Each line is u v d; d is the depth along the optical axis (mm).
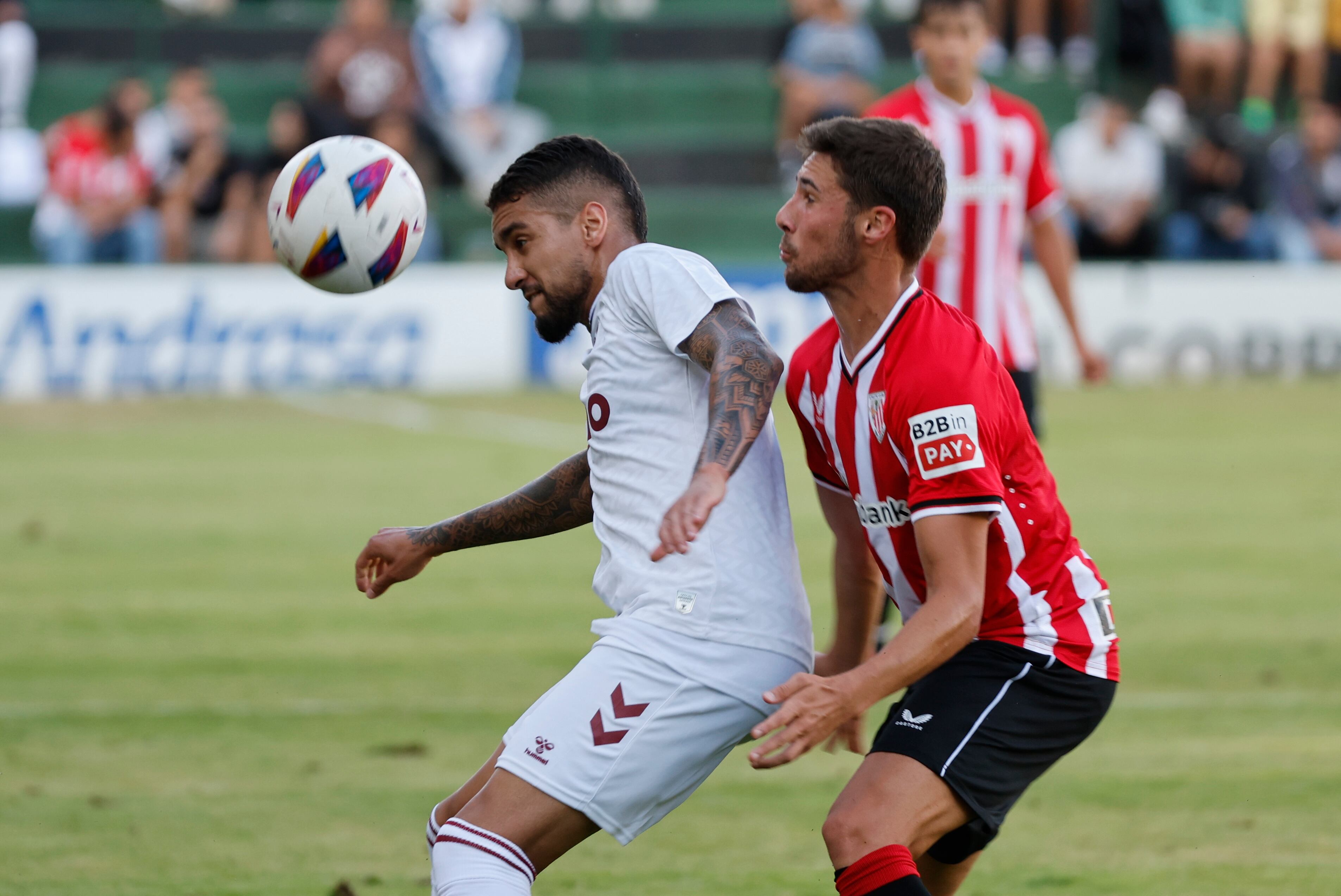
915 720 10867
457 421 49406
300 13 74188
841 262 10875
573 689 10430
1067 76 68500
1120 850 14805
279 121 58719
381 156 12094
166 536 32219
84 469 41062
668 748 10383
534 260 11281
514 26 63750
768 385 10172
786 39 65062
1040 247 23859
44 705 20031
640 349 10836
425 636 23969
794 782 17328
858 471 11383
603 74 71938
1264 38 67938
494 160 61750
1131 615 25078
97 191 57594
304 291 56094
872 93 64062
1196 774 17219
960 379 10672
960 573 10445
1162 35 67750
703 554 10578
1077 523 33281
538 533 12227
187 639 23719
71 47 70438
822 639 23250
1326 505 35312
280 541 31734
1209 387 57156
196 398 54688
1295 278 58969
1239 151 60812
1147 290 58344
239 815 15797
